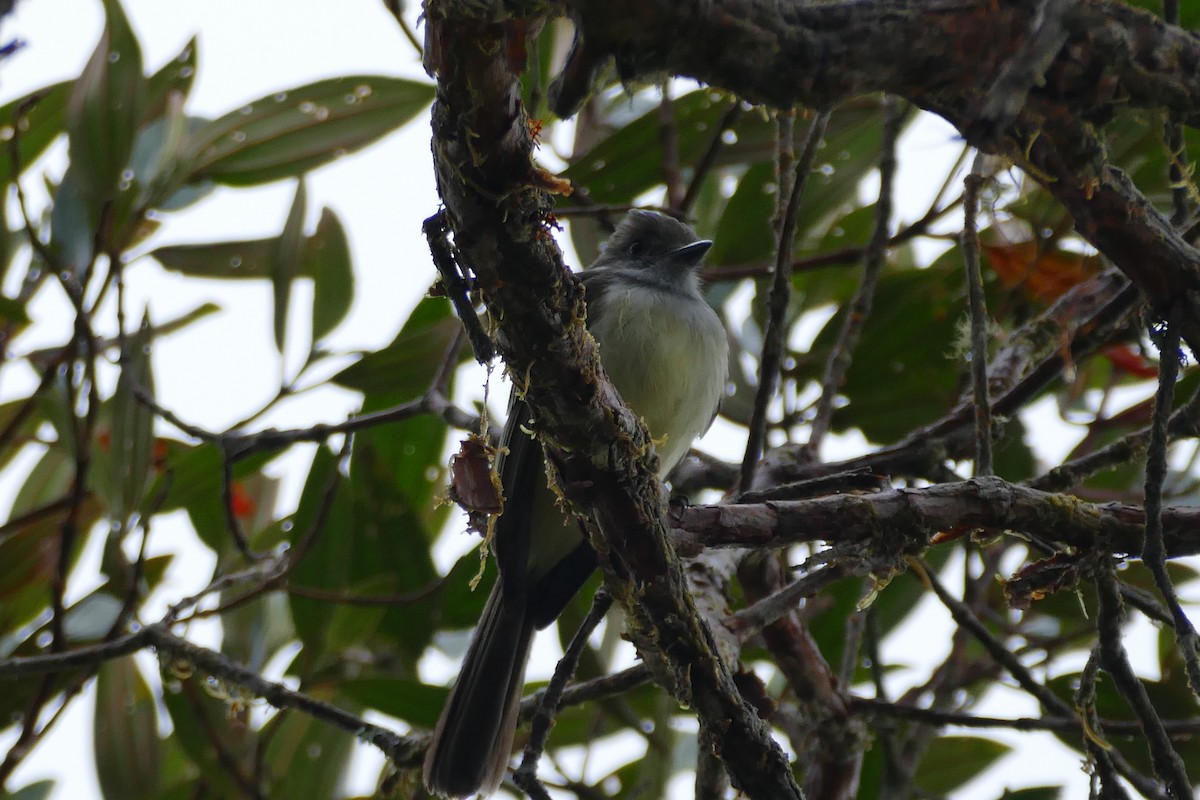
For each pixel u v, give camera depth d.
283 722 8.62
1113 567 5.42
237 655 8.73
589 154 9.20
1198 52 4.00
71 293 7.73
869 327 9.48
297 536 8.66
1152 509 4.84
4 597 8.98
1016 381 8.00
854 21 3.56
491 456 5.18
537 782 5.81
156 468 9.55
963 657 8.90
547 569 7.66
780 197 7.75
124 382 8.12
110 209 8.56
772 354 7.14
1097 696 8.41
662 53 3.47
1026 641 9.03
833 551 5.54
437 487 9.70
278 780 8.60
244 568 9.09
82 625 8.34
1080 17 3.86
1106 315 6.93
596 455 4.70
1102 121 4.18
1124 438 6.12
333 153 9.23
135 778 8.95
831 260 9.32
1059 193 4.39
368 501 8.70
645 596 5.00
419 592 8.47
